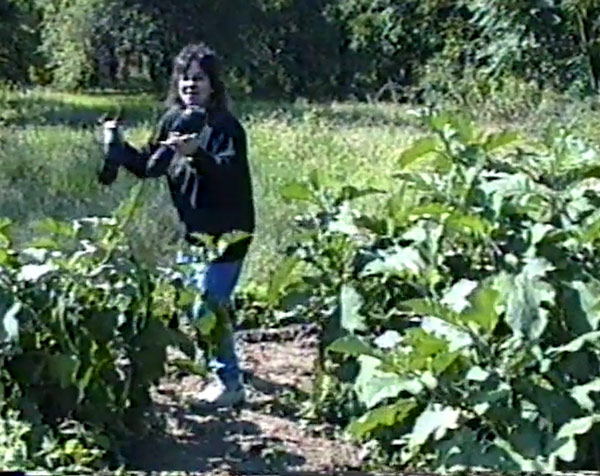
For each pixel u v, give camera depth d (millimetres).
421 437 4398
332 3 30656
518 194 4938
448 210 4953
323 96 30719
